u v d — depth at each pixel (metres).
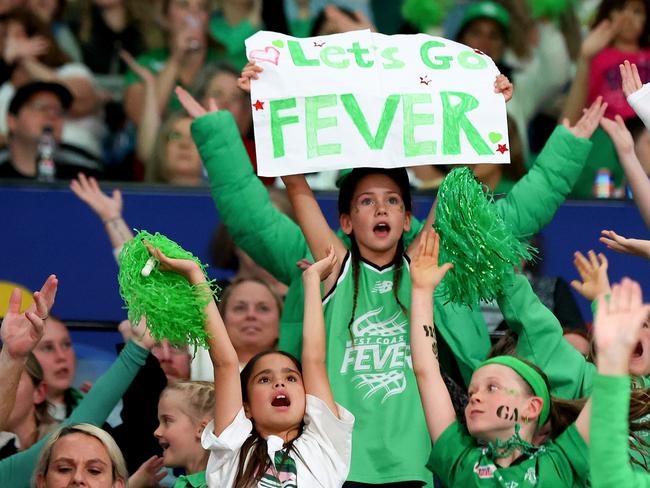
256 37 14.01
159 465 14.41
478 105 13.87
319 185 19.94
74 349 17.31
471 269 12.45
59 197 18.55
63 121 20.20
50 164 19.89
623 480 10.34
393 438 13.04
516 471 11.24
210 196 18.69
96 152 20.41
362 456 13.02
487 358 13.71
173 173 19.64
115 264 18.38
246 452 12.16
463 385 14.20
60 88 20.16
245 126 20.11
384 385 13.22
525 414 11.50
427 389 11.70
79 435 13.38
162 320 11.74
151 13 21.23
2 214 18.48
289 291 14.22
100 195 17.95
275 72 13.84
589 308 18.22
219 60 20.72
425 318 11.85
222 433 11.97
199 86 20.14
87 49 21.12
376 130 13.73
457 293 12.55
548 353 13.30
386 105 13.79
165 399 14.34
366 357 13.34
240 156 14.50
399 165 13.67
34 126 19.97
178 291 11.82
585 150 14.65
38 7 21.08
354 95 13.79
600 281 12.26
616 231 18.52
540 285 16.98
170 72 20.91
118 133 20.69
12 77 20.75
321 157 13.70
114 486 13.35
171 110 20.80
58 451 13.28
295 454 12.16
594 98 20.45
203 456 14.19
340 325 13.48
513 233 14.23
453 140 13.77
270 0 21.45
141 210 18.61
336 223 18.33
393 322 13.48
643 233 18.53
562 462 11.28
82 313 18.28
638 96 14.65
